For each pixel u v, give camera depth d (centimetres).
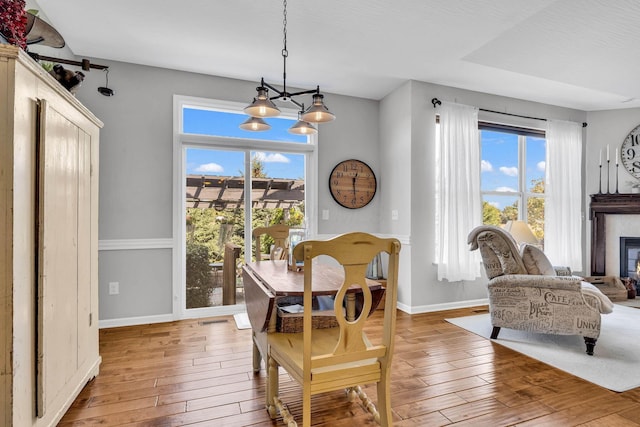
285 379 209
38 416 140
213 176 346
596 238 448
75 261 176
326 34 262
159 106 321
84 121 187
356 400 184
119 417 167
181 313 328
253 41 273
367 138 406
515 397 187
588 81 358
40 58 169
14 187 124
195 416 169
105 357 238
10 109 122
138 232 313
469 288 381
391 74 341
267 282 169
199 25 249
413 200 356
